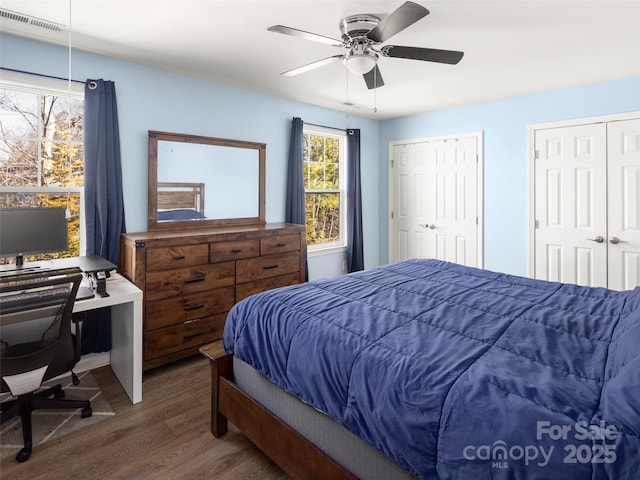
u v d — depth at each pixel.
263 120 3.87
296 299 1.90
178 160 3.23
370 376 1.26
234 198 3.62
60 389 2.33
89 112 2.69
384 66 3.03
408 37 2.50
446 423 1.05
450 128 4.50
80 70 2.72
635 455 0.82
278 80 3.41
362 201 5.00
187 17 2.21
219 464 1.78
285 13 2.16
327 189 4.72
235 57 2.85
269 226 3.59
